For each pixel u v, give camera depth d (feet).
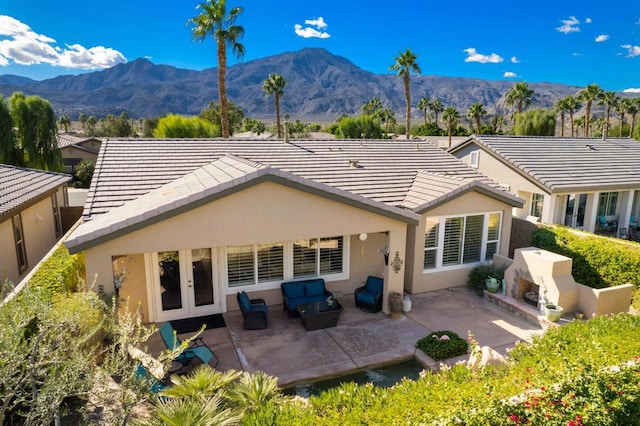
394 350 35.73
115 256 37.06
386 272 42.70
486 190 49.49
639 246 46.50
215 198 34.58
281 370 32.58
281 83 176.76
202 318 41.52
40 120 113.29
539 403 20.07
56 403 17.83
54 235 67.46
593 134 273.95
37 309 18.63
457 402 19.72
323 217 38.91
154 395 21.31
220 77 105.50
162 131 126.62
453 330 39.68
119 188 44.88
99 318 27.53
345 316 42.45
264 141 62.44
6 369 16.85
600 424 20.65
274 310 43.55
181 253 40.65
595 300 40.27
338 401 20.47
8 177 59.72
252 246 42.80
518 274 44.83
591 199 73.61
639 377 22.47
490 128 232.32
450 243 50.44
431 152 67.56
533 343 28.35
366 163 58.80
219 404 21.68
